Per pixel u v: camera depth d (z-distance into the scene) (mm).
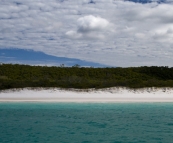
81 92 39906
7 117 23688
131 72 58906
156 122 21422
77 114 25469
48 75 56062
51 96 38188
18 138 16031
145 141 15352
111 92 40000
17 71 57406
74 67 63188
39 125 20078
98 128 19000
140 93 39719
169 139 15812
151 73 58844
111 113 26156
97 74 57594
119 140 15594
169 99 36844
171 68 62469
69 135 16812
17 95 38531
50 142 15078
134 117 23797
